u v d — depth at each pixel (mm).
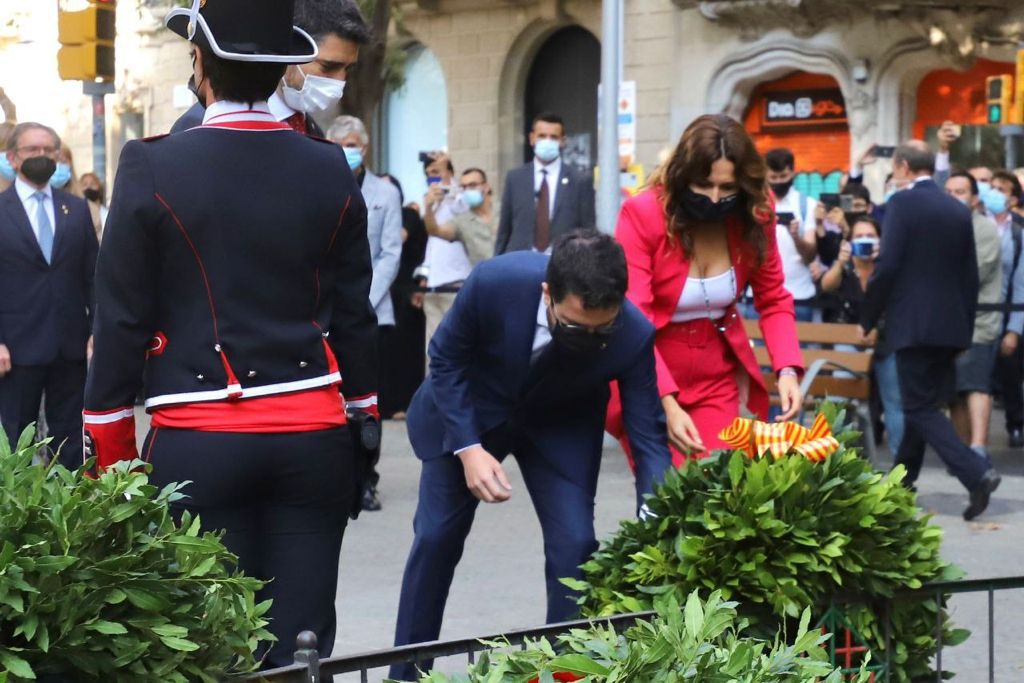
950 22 18484
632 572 3912
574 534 4621
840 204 12961
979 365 10648
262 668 3873
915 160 9133
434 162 14031
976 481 8930
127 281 3719
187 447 3738
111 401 3773
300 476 3836
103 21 11227
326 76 4598
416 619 4898
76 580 2623
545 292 4398
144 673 2672
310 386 3844
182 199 3715
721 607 2916
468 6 23000
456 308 4621
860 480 4012
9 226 8555
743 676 2713
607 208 12344
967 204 11281
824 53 19578
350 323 4012
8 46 28750
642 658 2688
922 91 19500
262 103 3863
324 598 3930
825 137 20234
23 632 2564
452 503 4871
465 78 23312
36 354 8570
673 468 4055
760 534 3822
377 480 9398
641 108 21344
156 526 2826
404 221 13836
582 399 4703
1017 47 18344
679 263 5312
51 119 28578
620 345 4523
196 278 3746
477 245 13641
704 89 20656
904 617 4102
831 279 11219
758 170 5191
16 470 2777
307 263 3848
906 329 9086
